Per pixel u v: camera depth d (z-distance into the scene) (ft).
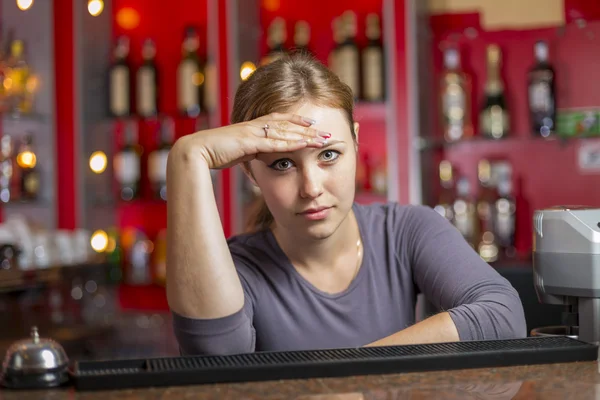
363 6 9.99
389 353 2.67
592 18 8.93
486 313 3.33
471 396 2.20
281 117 3.34
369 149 10.01
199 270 3.12
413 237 4.10
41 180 10.06
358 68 9.48
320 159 3.38
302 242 3.85
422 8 9.20
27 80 9.82
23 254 8.29
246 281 3.95
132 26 10.94
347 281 4.03
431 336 3.20
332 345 3.98
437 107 9.67
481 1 9.43
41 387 2.42
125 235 10.69
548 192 9.27
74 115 9.99
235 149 3.27
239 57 9.63
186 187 3.21
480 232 9.34
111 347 9.66
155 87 10.45
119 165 10.67
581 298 3.37
